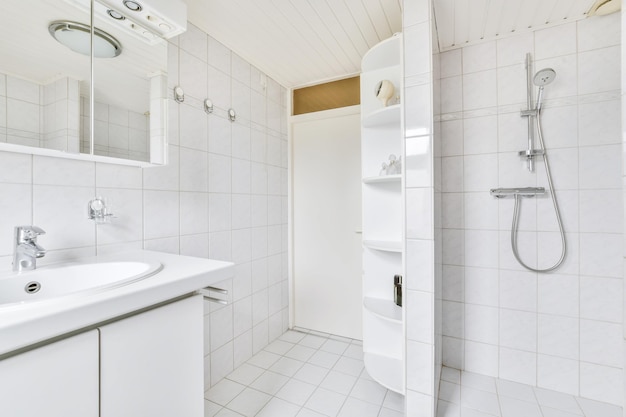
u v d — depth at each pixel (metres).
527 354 1.78
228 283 1.98
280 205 2.55
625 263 0.79
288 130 2.66
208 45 1.83
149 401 0.91
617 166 1.58
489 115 1.84
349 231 2.45
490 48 1.83
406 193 1.45
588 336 1.65
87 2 1.11
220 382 1.86
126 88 1.23
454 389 1.74
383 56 1.69
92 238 1.27
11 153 1.05
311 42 1.92
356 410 1.59
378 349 1.85
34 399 0.67
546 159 1.70
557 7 1.53
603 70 1.60
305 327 2.64
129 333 0.85
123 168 1.39
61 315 0.68
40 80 1.00
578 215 1.65
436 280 1.51
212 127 1.86
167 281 0.92
